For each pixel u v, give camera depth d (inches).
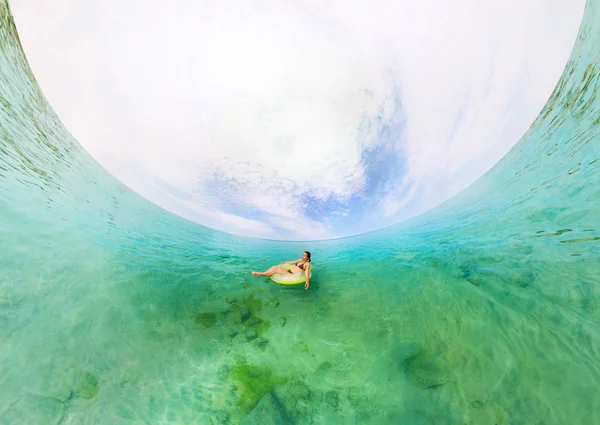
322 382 111.1
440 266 176.9
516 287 130.5
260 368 116.9
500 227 192.1
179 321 136.6
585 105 205.0
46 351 99.7
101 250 164.7
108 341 113.6
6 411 82.1
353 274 205.0
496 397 95.3
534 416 87.0
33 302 111.7
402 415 96.5
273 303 166.9
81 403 90.5
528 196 202.7
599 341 95.3
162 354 116.5
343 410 99.5
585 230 140.7
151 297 144.6
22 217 144.4
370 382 110.3
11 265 118.2
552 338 103.6
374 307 157.9
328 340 135.6
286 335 138.6
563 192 175.9
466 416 92.9
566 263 128.6
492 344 112.3
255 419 95.0
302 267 199.9
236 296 168.6
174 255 204.8
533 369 98.0
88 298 127.0
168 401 98.3
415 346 124.9
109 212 226.8
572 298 112.0
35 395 87.7
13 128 196.9
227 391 104.7
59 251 142.1
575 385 88.9
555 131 227.3
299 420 95.9
